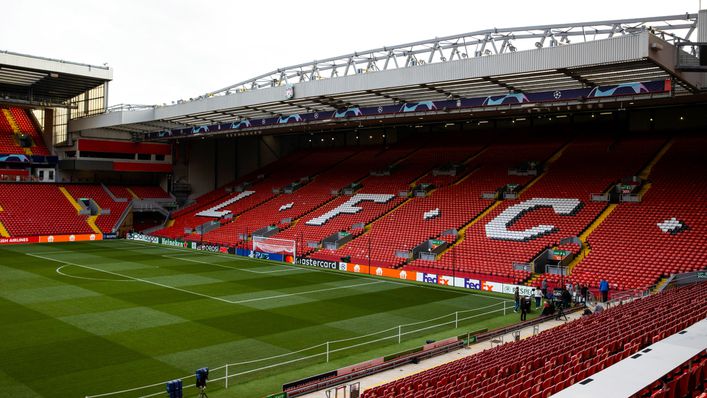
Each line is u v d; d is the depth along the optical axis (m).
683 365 13.34
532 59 34.50
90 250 57.59
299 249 54.00
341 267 48.72
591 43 31.94
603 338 19.30
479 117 58.81
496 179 56.97
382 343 25.83
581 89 39.03
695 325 15.76
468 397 13.91
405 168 67.00
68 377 20.30
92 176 77.12
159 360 22.56
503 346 22.17
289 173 78.31
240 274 44.88
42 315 29.22
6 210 65.00
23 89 67.38
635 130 58.09
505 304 34.34
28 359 22.16
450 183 59.53
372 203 60.62
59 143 73.12
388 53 43.62
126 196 75.81
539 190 52.03
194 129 68.31
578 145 58.53
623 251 39.22
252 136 84.38
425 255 46.38
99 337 25.52
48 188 71.81
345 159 76.62
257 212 68.06
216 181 84.44
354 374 20.80
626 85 37.00
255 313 31.11
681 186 45.22
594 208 46.12
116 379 20.22
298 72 49.69
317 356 23.64
